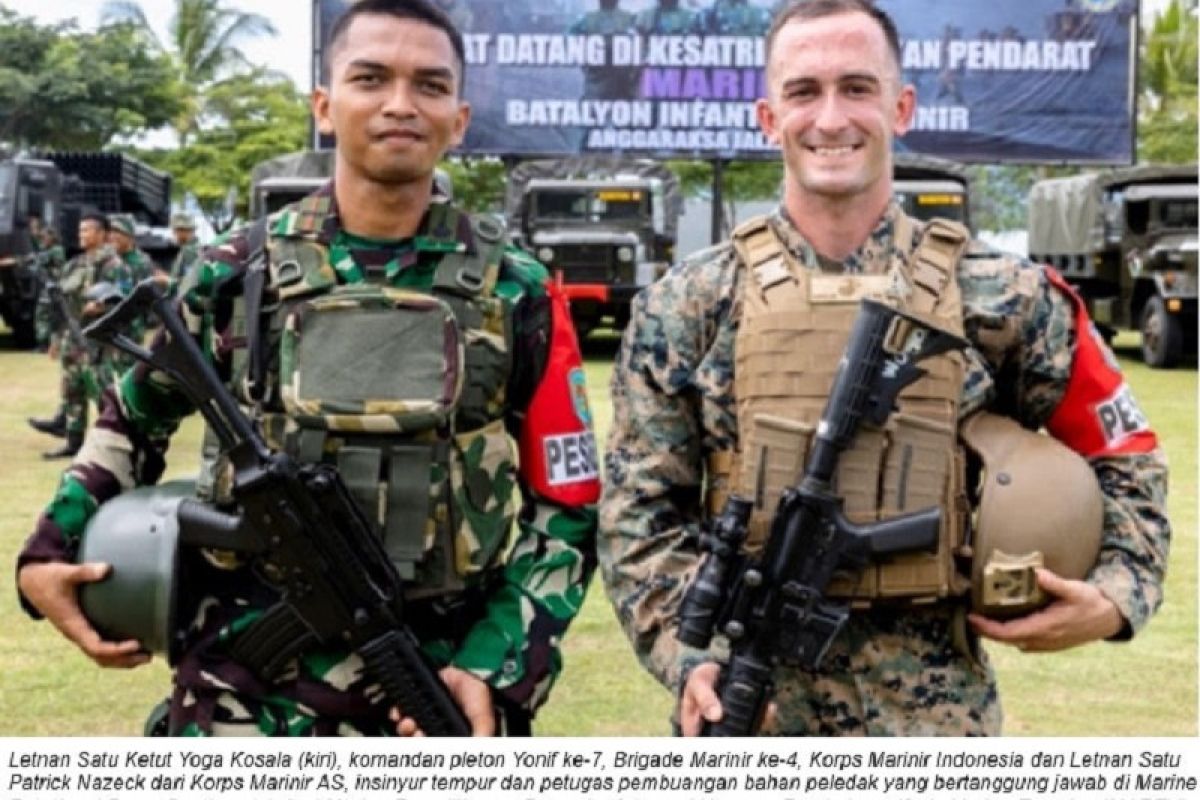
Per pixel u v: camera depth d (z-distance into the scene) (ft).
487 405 8.04
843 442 7.48
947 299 7.76
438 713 7.77
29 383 48.21
